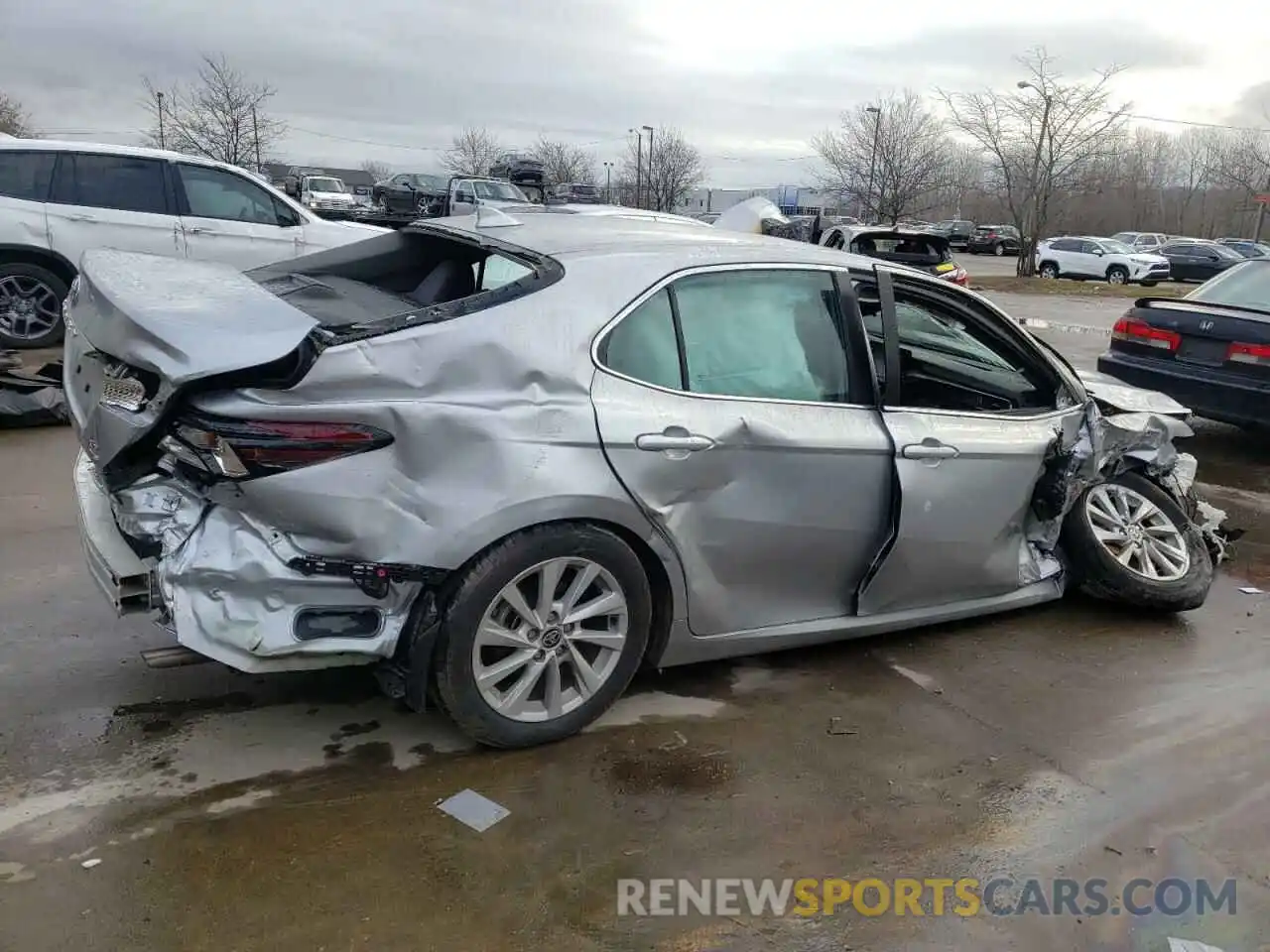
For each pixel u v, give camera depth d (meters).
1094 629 4.41
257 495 2.62
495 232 3.63
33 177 8.52
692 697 3.57
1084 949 2.49
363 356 2.71
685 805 2.94
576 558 3.01
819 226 17.64
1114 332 7.81
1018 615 4.52
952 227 48.41
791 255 3.57
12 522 4.82
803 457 3.39
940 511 3.72
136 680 3.44
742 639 3.51
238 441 2.58
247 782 2.91
